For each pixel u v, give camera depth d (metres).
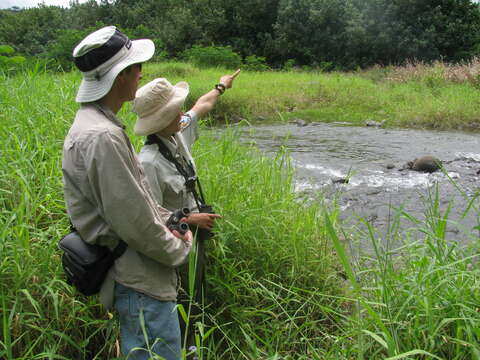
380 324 1.96
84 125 1.79
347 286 3.07
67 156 1.80
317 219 3.60
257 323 2.89
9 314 2.31
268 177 3.80
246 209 3.29
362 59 31.69
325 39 32.12
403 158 8.21
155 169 2.35
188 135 2.99
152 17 43.69
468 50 31.20
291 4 33.16
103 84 1.82
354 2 31.77
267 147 9.03
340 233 4.12
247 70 23.00
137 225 1.75
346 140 9.87
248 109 12.83
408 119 12.02
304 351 2.70
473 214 5.39
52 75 5.88
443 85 15.70
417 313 2.30
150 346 1.92
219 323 2.84
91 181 1.74
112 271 1.90
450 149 8.91
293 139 9.95
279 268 3.15
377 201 5.90
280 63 34.69
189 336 2.54
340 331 2.74
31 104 4.24
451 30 30.42
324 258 3.21
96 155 1.71
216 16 36.78
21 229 2.39
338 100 14.70
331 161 7.96
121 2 48.97
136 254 1.88
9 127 3.58
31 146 3.49
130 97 1.96
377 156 8.38
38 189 3.09
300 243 3.23
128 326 1.95
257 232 3.18
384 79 18.47
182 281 2.48
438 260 2.68
